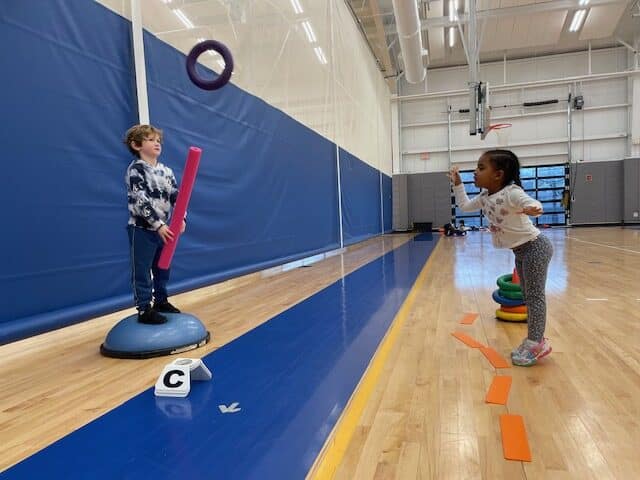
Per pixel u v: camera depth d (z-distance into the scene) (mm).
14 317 2416
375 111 12336
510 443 1355
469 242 9773
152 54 3467
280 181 5727
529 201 1937
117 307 3039
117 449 1408
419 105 15336
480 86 10047
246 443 1413
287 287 4449
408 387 1838
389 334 2639
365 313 3195
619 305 3205
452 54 14125
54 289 2637
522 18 11562
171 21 3713
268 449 1371
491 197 2141
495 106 14539
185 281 3775
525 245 2080
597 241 8570
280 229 5691
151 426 1557
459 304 3438
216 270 4246
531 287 2082
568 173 14133
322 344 2471
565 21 12172
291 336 2650
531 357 2059
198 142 3990
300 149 6434
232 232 4527
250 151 4930
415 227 14711
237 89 4707
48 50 2641
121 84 3166
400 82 15336
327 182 7684
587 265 5297
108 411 1696
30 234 2508
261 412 1634
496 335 2580
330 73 8016
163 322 2486
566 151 14156
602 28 12000
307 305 3537
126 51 3225
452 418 1549
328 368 2082
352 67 9656
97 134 2955
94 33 2963
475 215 15438
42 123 2588
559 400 1673
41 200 2572
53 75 2666
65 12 2762
